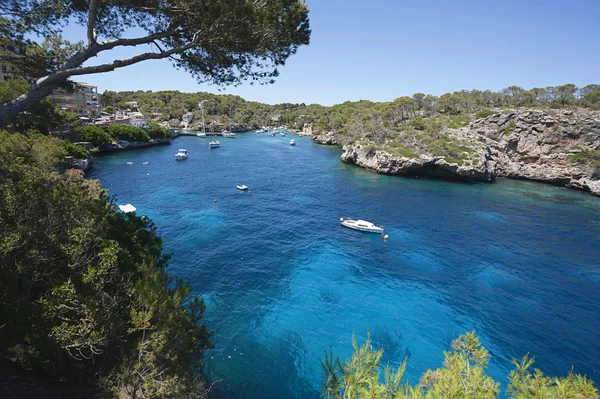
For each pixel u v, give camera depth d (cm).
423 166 9094
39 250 1166
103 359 1450
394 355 2442
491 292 3394
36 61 1414
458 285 3503
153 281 1308
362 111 18300
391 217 5662
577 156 8869
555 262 4153
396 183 8362
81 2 1353
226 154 11900
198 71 1597
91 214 1467
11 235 1069
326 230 4969
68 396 1252
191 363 1452
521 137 10150
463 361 962
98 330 1199
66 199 1373
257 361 2319
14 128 7019
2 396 1169
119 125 11594
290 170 9562
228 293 3139
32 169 1448
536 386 805
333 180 8469
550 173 9375
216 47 1428
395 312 2977
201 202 5956
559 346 2650
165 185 6950
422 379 998
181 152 10588
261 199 6431
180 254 3869
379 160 9606
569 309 3162
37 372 1348
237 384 2112
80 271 1249
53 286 1129
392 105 16150
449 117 12462
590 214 6291
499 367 2397
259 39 1418
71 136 9100
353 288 3353
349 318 2861
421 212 6000
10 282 1091
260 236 4588
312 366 2311
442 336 2691
